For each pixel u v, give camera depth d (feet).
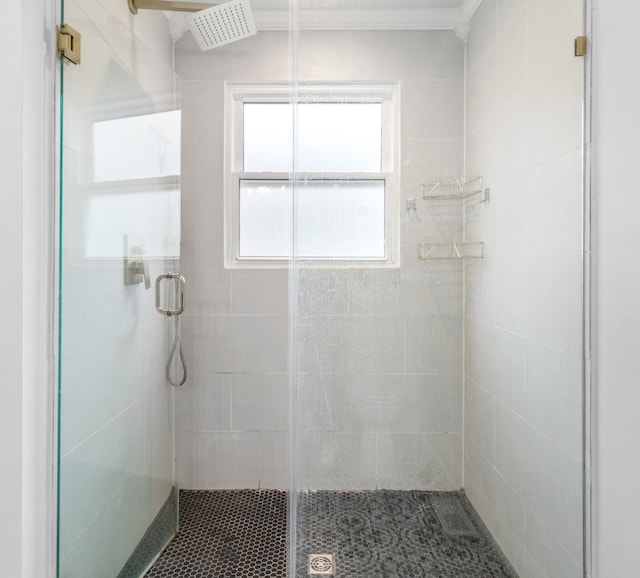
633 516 2.75
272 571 4.19
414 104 3.33
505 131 3.34
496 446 3.39
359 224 3.35
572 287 3.23
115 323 3.86
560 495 3.28
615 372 2.89
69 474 3.16
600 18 2.97
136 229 4.24
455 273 3.41
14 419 2.68
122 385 4.00
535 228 3.34
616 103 2.85
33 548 2.82
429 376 3.42
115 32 3.73
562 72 3.22
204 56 5.30
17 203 2.65
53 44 2.92
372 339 3.39
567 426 3.27
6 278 2.66
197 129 5.34
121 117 3.87
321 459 3.38
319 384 3.37
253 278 5.46
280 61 5.31
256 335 5.48
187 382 5.44
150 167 4.50
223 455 5.50
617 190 2.86
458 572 3.39
